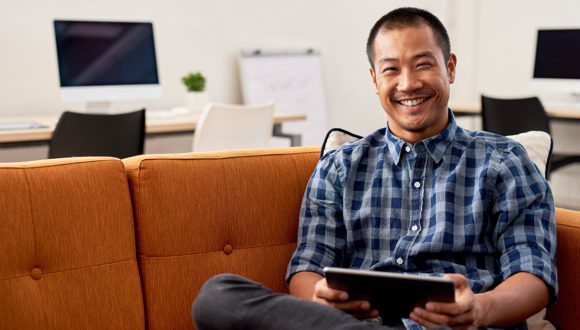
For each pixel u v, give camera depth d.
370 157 1.40
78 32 3.13
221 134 2.86
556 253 1.36
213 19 4.19
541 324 1.30
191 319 1.37
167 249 1.36
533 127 3.54
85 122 2.59
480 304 1.08
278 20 4.47
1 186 1.21
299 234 1.40
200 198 1.39
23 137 2.62
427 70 1.31
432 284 0.97
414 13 1.33
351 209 1.36
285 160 1.52
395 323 1.17
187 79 3.74
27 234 1.22
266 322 1.03
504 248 1.23
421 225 1.29
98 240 1.29
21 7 3.50
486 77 5.19
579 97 4.51
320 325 0.99
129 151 2.60
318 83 4.60
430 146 1.32
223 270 1.40
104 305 1.28
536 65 4.20
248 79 4.29
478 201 1.26
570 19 4.62
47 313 1.21
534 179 1.28
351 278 1.03
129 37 3.29
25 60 3.55
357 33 4.86
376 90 1.41
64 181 1.28
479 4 5.18
